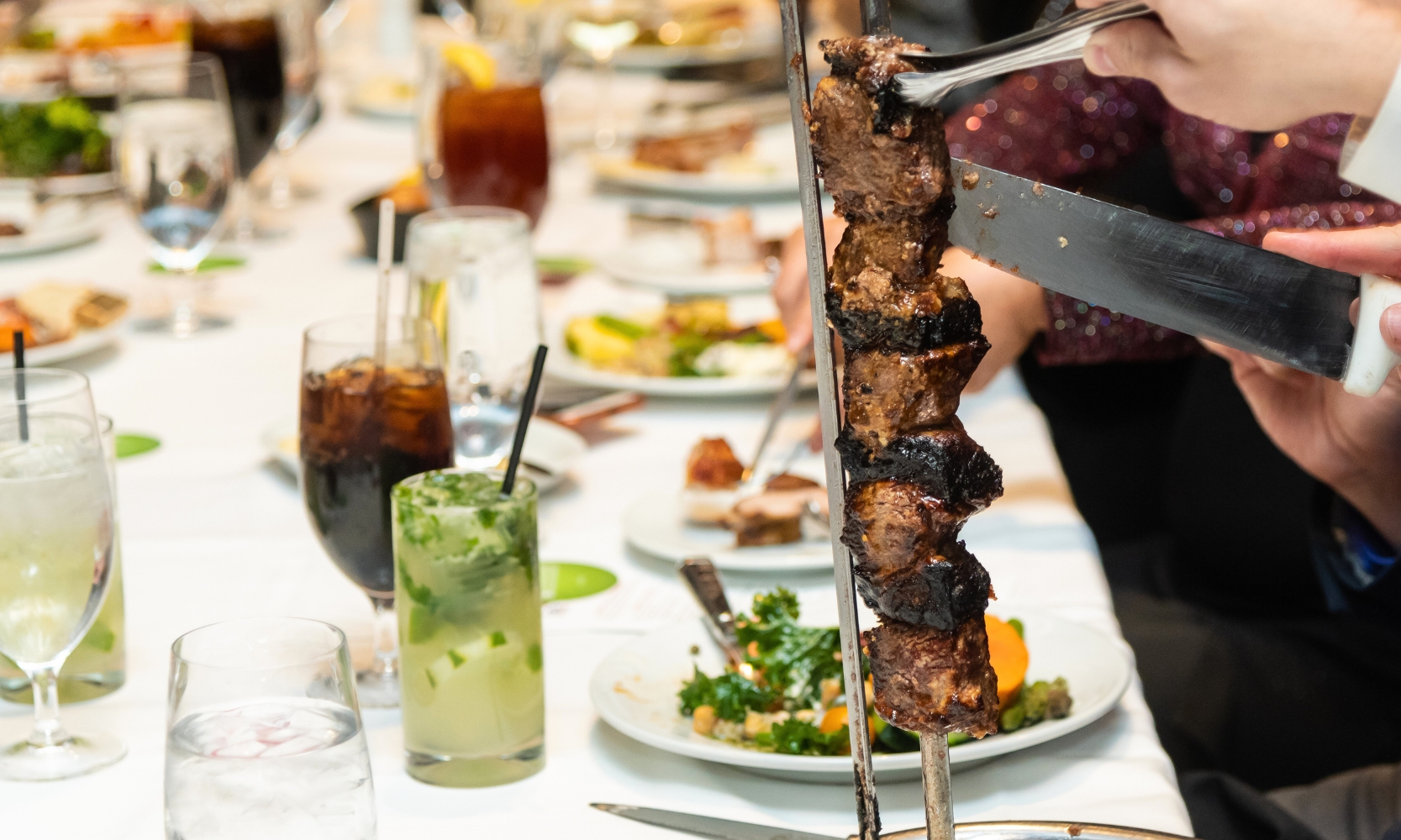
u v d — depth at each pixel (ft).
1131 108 7.36
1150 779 3.14
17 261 7.74
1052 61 2.09
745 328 6.29
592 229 8.39
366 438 3.56
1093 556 4.37
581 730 3.43
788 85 2.18
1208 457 5.96
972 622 2.31
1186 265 2.32
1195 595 5.99
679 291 7.19
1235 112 3.10
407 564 3.12
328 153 10.12
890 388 2.22
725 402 5.90
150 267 7.63
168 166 6.67
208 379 6.05
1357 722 5.09
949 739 3.14
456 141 6.84
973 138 7.47
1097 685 3.40
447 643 3.11
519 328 4.65
